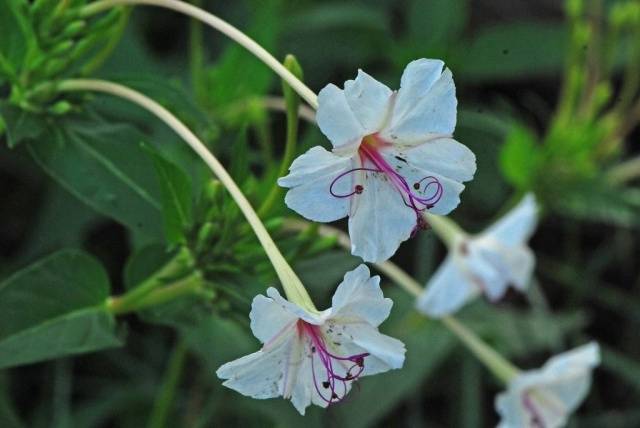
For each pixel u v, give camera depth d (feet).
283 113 2.21
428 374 2.07
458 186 1.54
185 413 2.06
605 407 2.26
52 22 1.67
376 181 1.54
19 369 2.07
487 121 2.20
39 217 2.10
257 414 2.00
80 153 1.69
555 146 2.14
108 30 1.70
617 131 2.26
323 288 1.74
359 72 1.51
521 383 1.87
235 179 1.65
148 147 1.61
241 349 1.85
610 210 2.20
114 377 2.09
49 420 2.05
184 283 1.68
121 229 2.19
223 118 1.94
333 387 1.53
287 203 1.52
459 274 1.92
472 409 2.08
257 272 1.67
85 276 1.68
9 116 1.67
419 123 1.53
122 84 1.71
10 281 1.66
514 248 1.94
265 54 1.58
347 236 1.75
